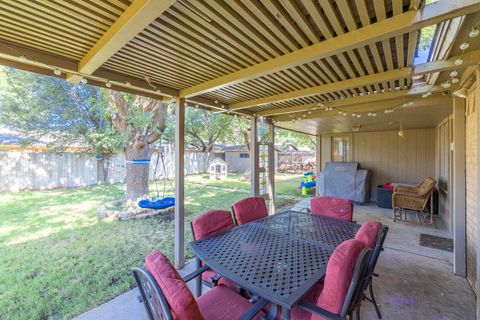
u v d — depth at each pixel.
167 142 7.62
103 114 6.25
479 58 1.86
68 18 1.45
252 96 3.35
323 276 1.46
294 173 15.74
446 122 4.57
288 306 1.18
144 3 1.24
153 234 4.30
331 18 1.47
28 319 2.09
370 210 5.89
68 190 8.86
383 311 2.13
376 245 1.70
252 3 1.35
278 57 2.02
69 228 4.62
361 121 5.11
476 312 2.08
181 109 3.02
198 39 1.75
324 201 2.95
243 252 1.79
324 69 2.33
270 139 5.29
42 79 7.63
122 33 1.47
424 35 2.30
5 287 2.60
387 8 1.43
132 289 2.53
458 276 2.71
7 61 1.94
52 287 2.59
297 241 2.01
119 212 5.30
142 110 5.44
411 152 6.51
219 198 7.50
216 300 1.58
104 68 2.27
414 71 2.19
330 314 1.22
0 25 1.51
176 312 0.98
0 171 8.29
